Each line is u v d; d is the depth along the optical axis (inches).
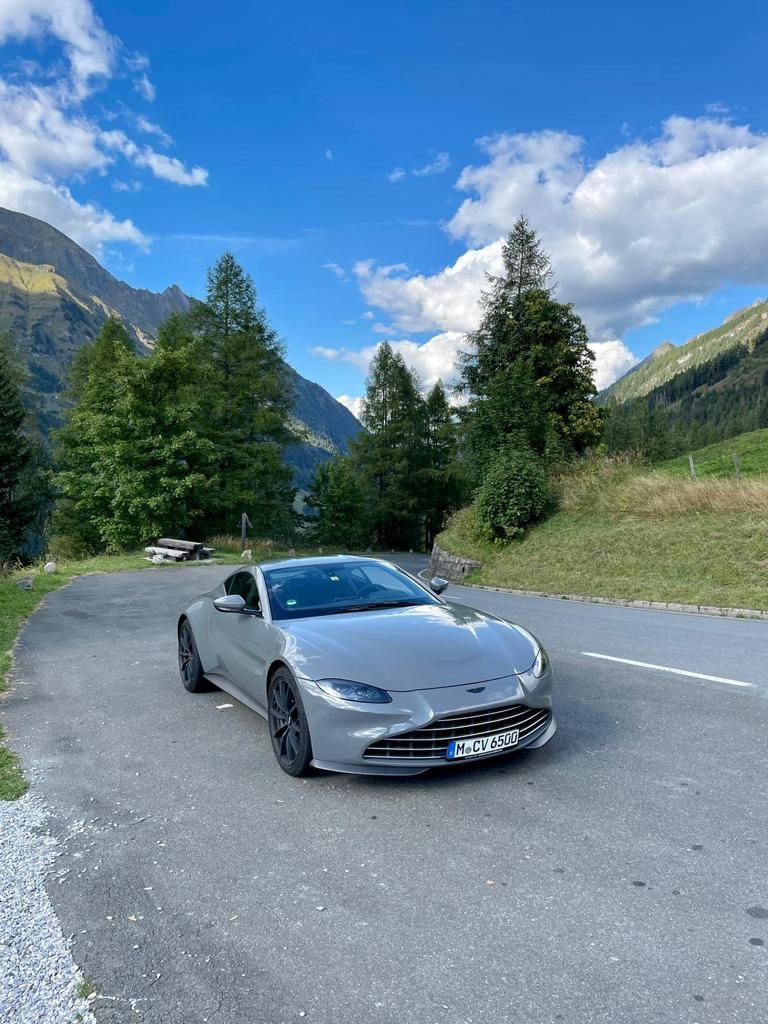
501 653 166.2
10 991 90.7
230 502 1274.6
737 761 163.8
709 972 88.7
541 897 108.5
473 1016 82.6
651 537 647.8
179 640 266.5
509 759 169.8
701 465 1178.6
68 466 1405.0
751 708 209.5
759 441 1323.8
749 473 982.4
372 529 2269.9
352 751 149.6
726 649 311.3
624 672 263.7
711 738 181.2
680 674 258.5
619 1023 80.4
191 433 1026.1
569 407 1349.7
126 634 385.4
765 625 392.5
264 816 144.3
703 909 103.2
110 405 1081.4
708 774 156.0
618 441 3951.8
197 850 130.1
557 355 1323.8
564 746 177.6
